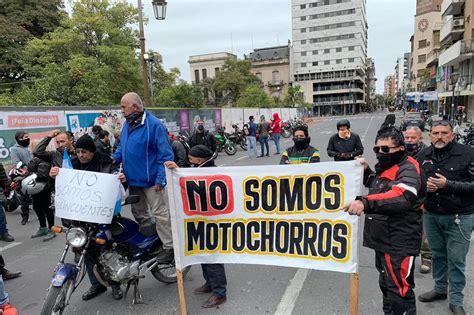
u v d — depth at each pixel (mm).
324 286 3709
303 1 93000
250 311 3271
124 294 3705
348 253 2814
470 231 2980
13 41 26047
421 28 70125
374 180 2656
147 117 3734
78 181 3121
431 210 3111
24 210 6727
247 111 27234
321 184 2914
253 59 86188
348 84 89750
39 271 4508
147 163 3715
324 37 92188
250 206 3148
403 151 2471
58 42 23547
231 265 4371
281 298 3488
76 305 3572
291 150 4844
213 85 62062
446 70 36875
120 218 3402
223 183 3164
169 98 21203
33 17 28328
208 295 3635
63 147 5062
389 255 2496
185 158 7418
